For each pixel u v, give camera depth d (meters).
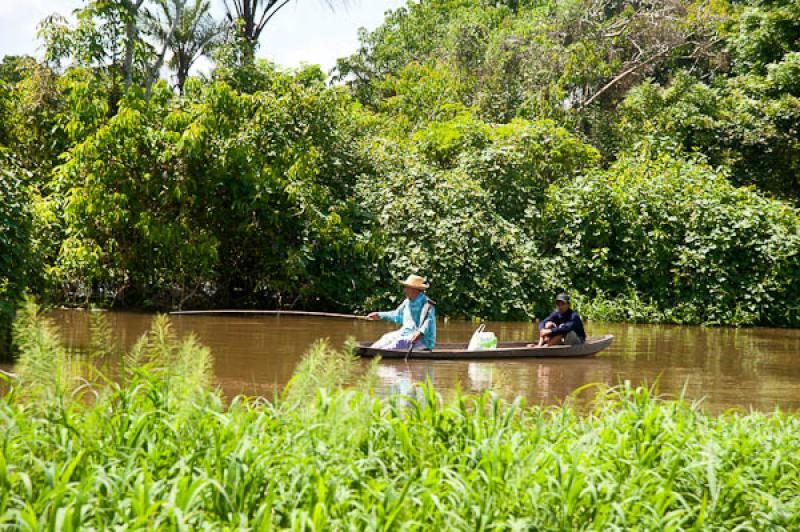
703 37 34.56
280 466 4.21
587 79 32.41
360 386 4.64
